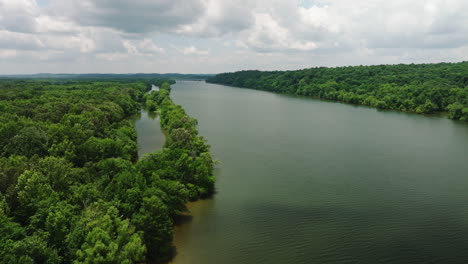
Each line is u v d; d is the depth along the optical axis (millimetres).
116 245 44031
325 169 101188
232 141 134125
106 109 148875
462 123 176500
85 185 59188
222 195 81250
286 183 89812
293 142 133250
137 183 60500
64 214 49031
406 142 133625
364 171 99625
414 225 68812
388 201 79625
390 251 60031
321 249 60094
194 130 118125
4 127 89000
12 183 56938
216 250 58344
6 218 46219
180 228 65188
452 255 59156
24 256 39750
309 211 74125
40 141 82188
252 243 61094
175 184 65688
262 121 181125
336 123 176000
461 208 76125
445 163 107125
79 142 85250
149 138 133750
